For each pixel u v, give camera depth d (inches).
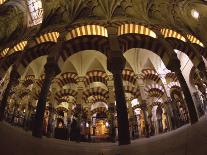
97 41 612.4
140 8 689.6
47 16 686.5
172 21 685.3
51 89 723.4
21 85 727.7
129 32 647.8
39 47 623.8
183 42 642.8
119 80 477.4
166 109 730.8
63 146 381.7
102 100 919.7
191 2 700.0
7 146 304.7
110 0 700.7
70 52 616.1
